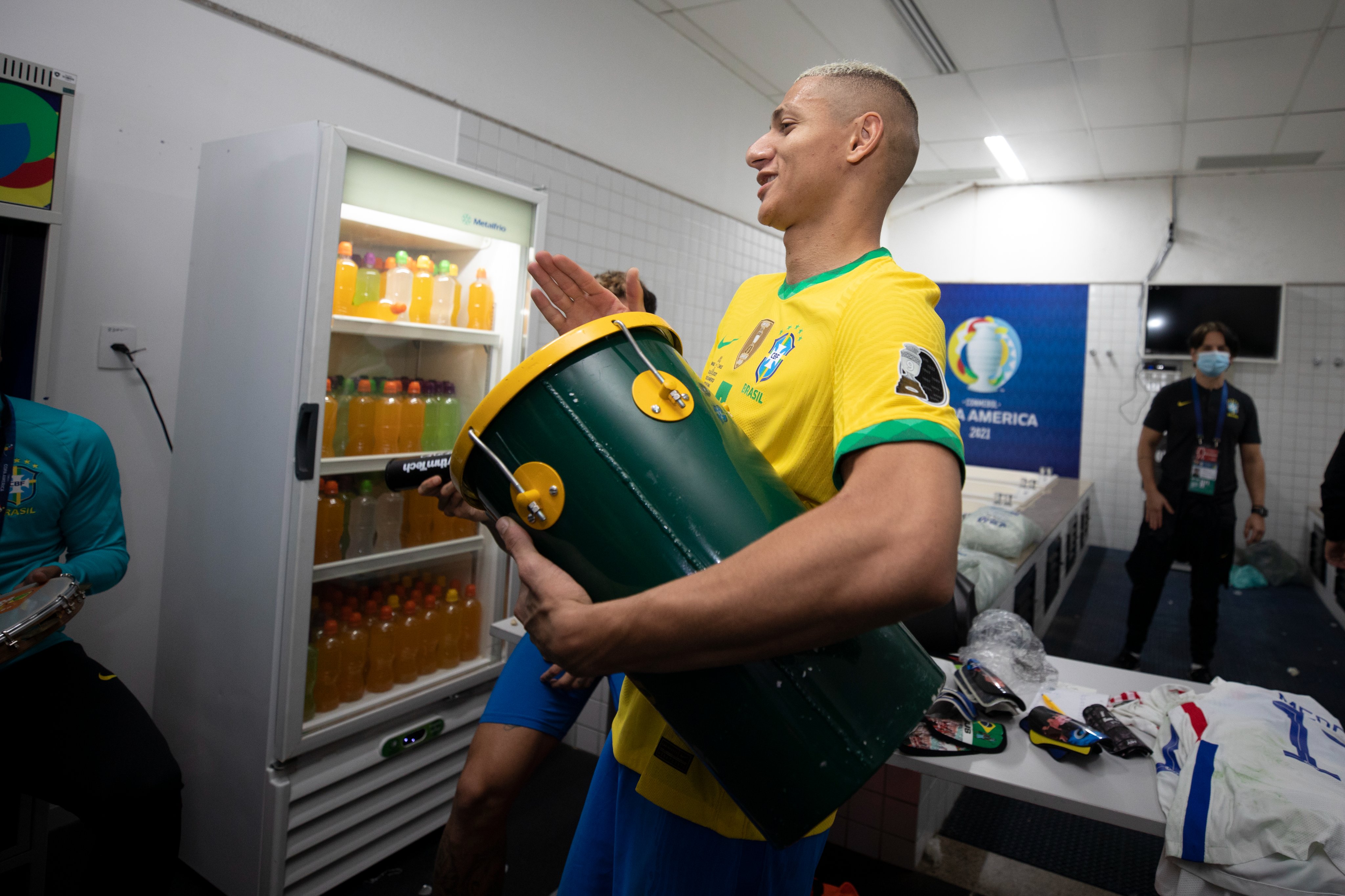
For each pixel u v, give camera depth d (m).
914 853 2.15
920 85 4.92
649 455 0.65
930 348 0.66
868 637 0.69
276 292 1.90
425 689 2.26
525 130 3.38
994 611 2.02
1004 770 1.43
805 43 4.43
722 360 0.95
